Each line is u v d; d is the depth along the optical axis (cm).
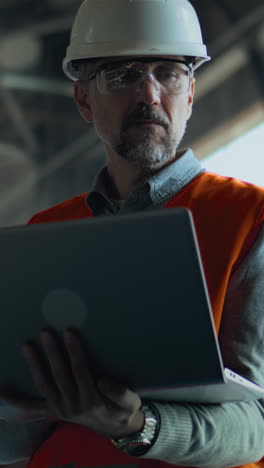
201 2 1050
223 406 182
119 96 222
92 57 233
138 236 141
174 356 150
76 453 186
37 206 1540
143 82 218
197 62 238
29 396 162
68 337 149
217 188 210
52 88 1322
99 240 142
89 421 163
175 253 142
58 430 195
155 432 168
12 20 1157
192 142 1207
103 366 153
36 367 155
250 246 195
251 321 188
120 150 221
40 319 150
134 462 181
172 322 147
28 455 211
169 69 224
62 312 148
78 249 143
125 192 231
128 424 164
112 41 229
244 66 1077
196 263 142
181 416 173
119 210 222
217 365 150
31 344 153
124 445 168
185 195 212
